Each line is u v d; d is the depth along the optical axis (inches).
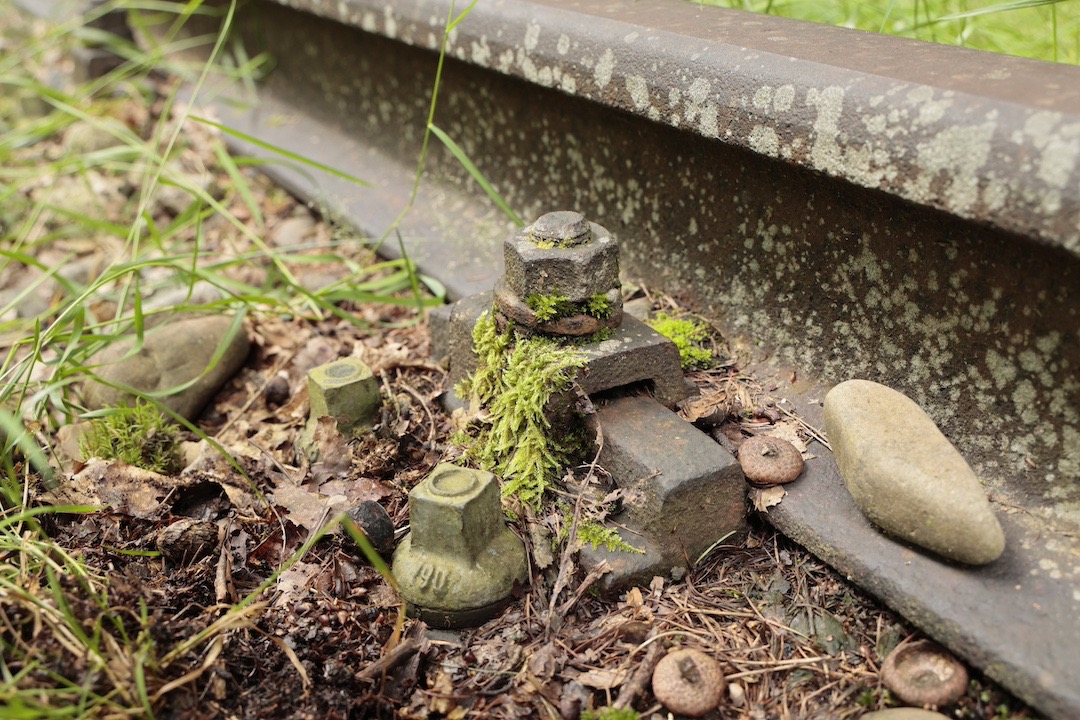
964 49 18.0
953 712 16.1
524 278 19.0
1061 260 15.9
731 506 18.5
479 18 23.7
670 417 19.2
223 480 20.6
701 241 21.9
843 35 19.3
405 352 24.1
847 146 17.1
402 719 16.6
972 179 15.6
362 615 18.0
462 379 21.7
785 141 17.9
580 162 24.0
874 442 17.3
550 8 22.3
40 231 32.4
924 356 18.5
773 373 20.9
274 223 31.5
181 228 30.2
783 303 20.6
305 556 19.0
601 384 19.2
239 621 16.9
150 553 18.5
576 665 17.2
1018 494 17.5
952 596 16.4
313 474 20.6
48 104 41.0
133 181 33.9
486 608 17.8
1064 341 16.5
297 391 23.6
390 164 30.5
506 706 16.8
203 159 34.6
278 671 17.0
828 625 17.6
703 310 22.2
